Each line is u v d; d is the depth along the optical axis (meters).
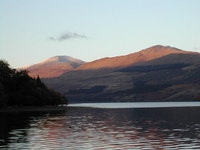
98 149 45.50
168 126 79.44
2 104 173.88
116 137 58.06
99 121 97.69
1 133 64.81
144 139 55.28
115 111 178.75
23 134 63.06
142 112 162.12
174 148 46.03
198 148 45.81
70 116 125.50
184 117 113.94
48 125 83.12
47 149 45.47
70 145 48.94
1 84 180.50
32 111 177.25
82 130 70.56
